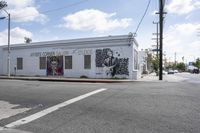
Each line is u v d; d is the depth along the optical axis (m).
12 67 36.88
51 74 32.91
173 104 8.63
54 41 32.66
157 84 17.48
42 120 6.99
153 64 74.12
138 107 8.24
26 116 7.51
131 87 14.46
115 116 7.17
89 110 8.03
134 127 6.06
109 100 9.68
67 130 5.96
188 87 14.48
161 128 5.93
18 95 11.66
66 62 31.67
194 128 5.88
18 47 36.16
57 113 7.76
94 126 6.23
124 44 27.84
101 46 29.16
